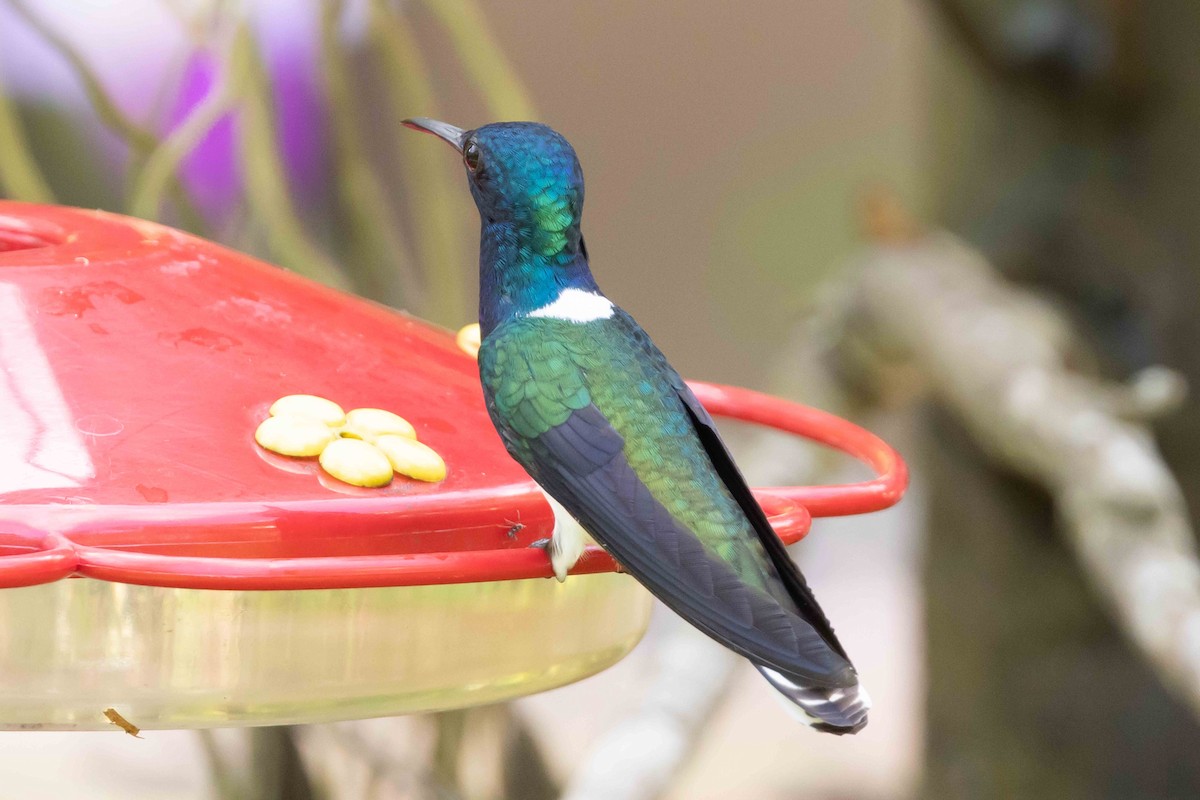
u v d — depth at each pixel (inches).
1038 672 394.0
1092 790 388.5
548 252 211.8
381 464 182.9
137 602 169.5
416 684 181.8
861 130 805.2
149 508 164.4
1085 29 385.7
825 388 399.9
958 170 408.5
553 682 198.4
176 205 309.6
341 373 205.6
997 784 396.2
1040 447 333.4
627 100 781.3
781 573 187.9
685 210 791.1
